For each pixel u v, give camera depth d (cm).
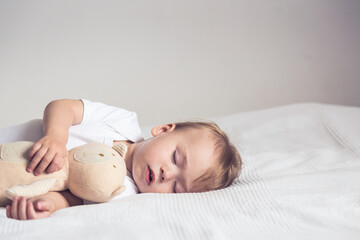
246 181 125
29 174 90
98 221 86
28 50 215
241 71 233
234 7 228
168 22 225
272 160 143
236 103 236
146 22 223
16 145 93
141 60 226
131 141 133
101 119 133
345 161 142
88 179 93
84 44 220
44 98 220
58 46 217
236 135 172
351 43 231
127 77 226
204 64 231
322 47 232
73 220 85
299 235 93
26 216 84
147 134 167
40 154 91
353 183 121
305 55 233
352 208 108
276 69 234
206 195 107
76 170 94
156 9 223
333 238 94
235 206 102
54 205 91
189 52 229
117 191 95
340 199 111
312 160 142
